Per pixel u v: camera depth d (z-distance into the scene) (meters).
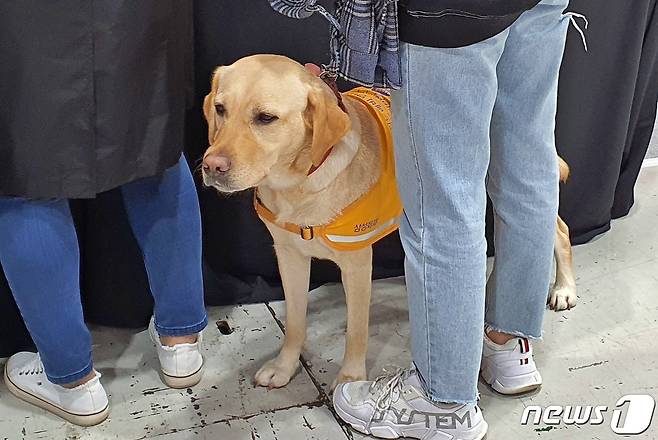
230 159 1.42
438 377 1.51
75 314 1.58
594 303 2.08
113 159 1.40
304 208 1.55
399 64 1.27
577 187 2.29
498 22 1.21
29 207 1.45
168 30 1.42
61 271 1.51
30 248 1.47
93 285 1.94
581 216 2.34
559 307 2.05
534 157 1.50
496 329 1.71
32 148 1.34
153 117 1.45
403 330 1.99
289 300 1.76
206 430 1.68
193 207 1.67
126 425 1.69
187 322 1.75
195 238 1.69
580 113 2.18
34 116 1.32
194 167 1.97
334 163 1.52
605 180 2.30
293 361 1.82
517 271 1.61
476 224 1.37
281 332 1.99
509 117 1.47
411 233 1.43
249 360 1.89
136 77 1.38
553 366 1.86
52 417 1.71
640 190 2.65
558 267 2.08
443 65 1.24
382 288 2.16
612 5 2.05
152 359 1.89
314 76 1.50
